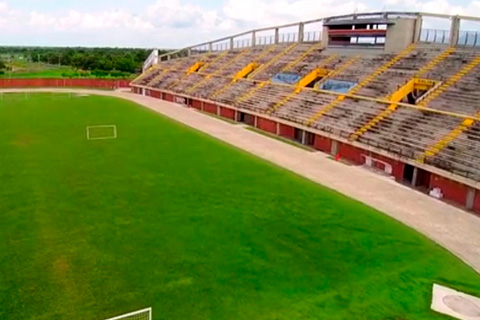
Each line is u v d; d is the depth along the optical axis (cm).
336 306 1620
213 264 1898
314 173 3369
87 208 2484
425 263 1980
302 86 5466
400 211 2634
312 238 2198
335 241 2173
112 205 2542
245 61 7300
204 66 8131
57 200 2594
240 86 6369
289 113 4859
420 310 1617
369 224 2394
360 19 5334
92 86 9744
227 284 1742
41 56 17550
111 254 1955
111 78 10031
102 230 2198
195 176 3155
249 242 2127
